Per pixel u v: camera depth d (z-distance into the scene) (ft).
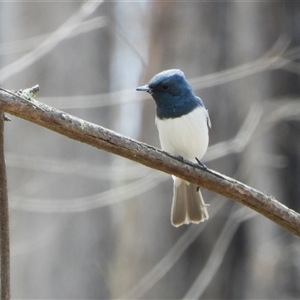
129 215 46.19
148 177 41.11
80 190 43.60
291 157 43.86
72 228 44.86
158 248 43.50
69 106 42.55
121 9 52.47
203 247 42.16
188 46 43.11
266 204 22.17
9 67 39.24
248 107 42.39
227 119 42.37
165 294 42.16
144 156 20.93
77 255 44.86
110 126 47.93
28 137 43.14
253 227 44.27
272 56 41.50
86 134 19.84
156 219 43.73
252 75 42.55
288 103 42.16
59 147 43.45
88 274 44.91
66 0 44.16
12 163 42.22
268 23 42.98
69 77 44.42
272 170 43.75
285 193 43.75
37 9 44.11
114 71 49.80
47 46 39.60
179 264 42.24
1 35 44.57
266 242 44.27
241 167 42.45
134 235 44.75
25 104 18.86
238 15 43.06
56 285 44.01
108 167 44.42
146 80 43.75
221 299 42.70
